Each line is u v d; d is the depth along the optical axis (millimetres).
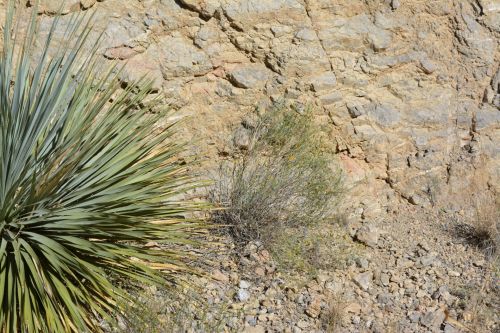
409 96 3439
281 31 3201
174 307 2541
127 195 2443
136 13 3016
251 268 2867
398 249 3148
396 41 3404
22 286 2127
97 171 2471
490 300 2854
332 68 3293
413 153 3447
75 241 2289
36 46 2828
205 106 3145
